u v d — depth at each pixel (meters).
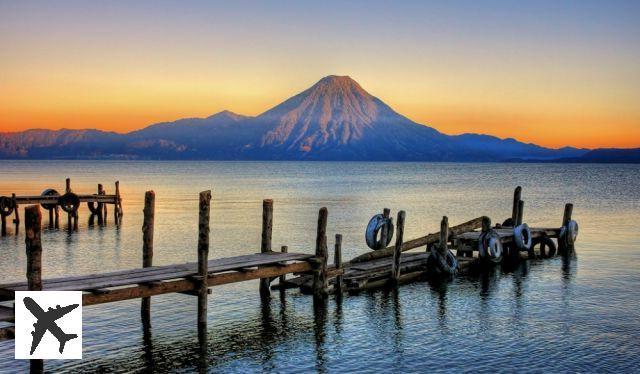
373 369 17.66
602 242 42.34
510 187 123.25
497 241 32.75
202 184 136.12
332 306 24.28
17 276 29.86
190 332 20.77
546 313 23.58
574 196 92.56
